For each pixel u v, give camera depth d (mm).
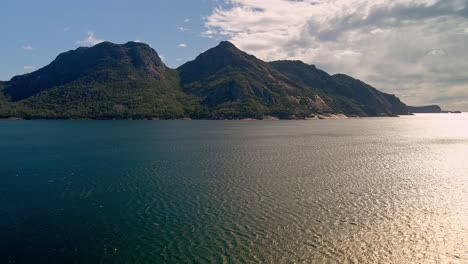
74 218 46125
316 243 38438
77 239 39812
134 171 75062
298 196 55469
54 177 69562
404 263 34500
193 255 35906
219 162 86500
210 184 63125
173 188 60438
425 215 47031
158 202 52562
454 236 40469
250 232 41312
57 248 37688
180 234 40875
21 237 40406
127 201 53094
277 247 37469
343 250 36875
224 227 42781
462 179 68188
